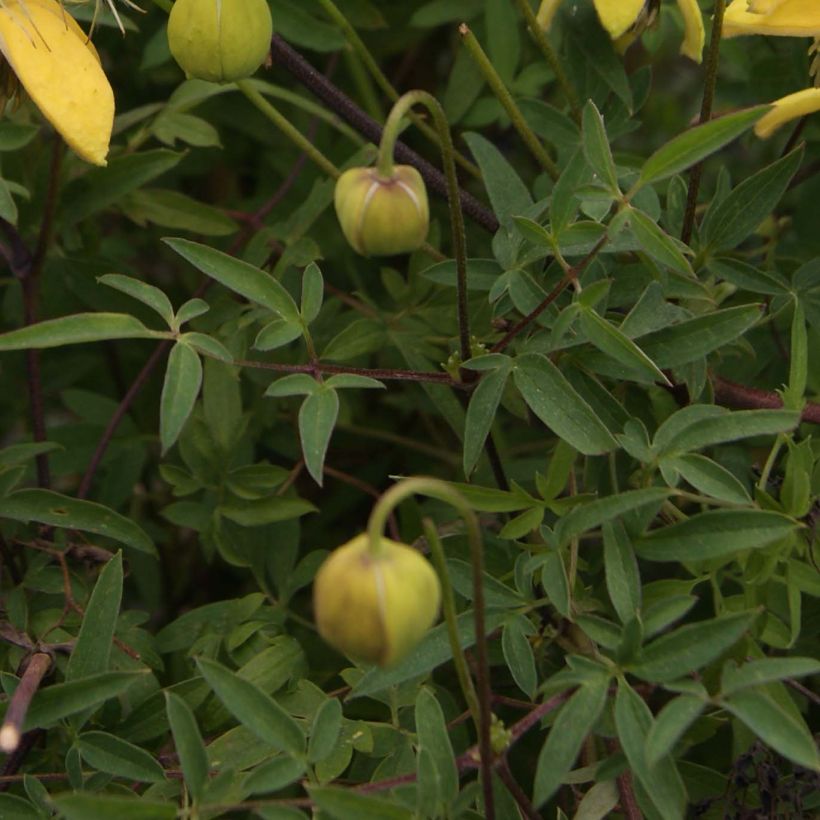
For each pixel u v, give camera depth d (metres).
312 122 0.71
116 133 0.69
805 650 0.61
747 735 0.59
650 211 0.60
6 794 0.56
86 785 0.57
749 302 0.65
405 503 0.65
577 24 0.64
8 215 0.61
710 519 0.55
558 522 0.55
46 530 0.63
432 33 0.77
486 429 0.57
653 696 0.64
